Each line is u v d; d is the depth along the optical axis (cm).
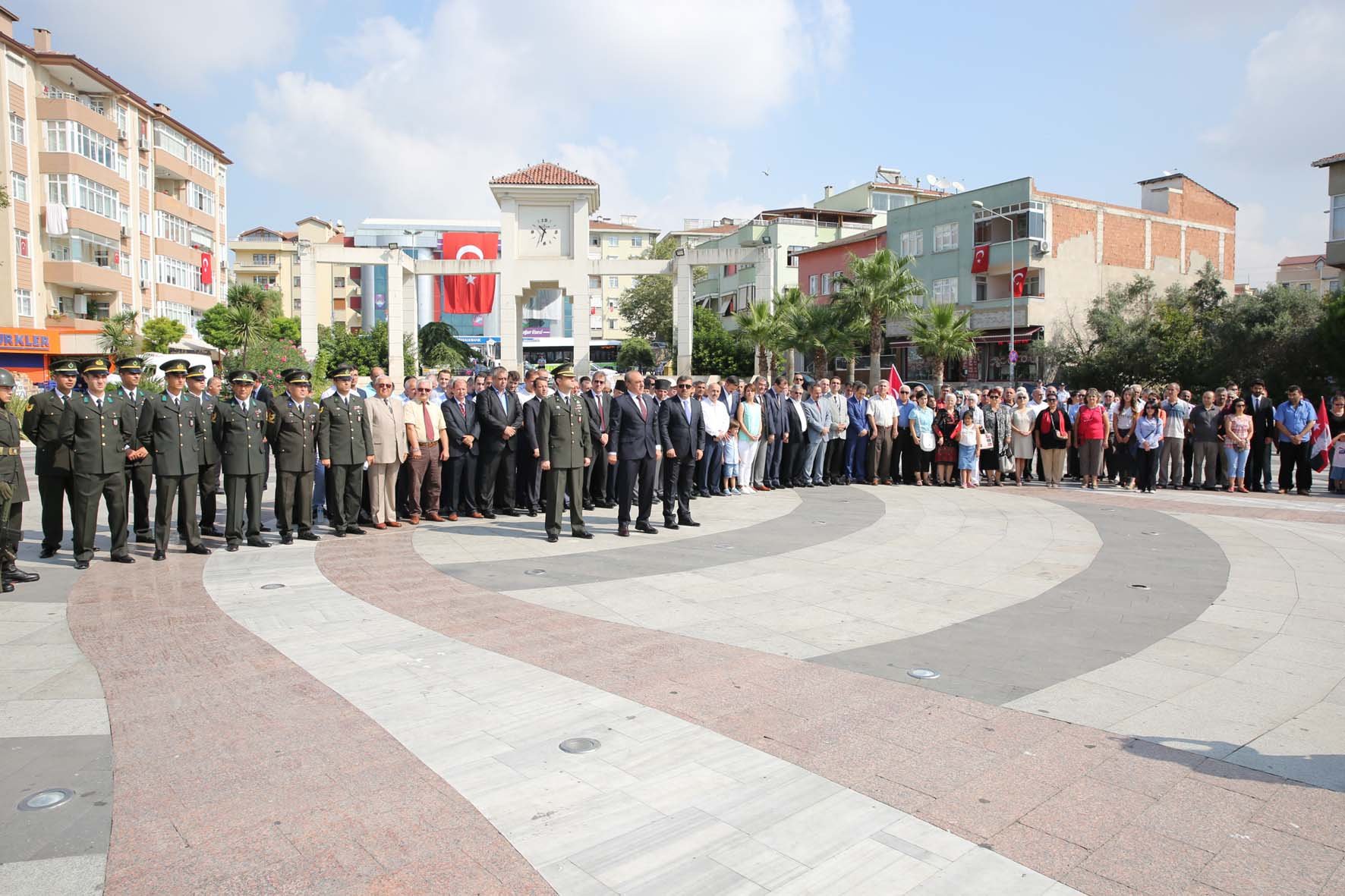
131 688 526
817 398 1631
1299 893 317
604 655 589
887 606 729
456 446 1218
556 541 1036
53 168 3806
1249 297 3094
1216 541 1049
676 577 831
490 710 489
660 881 323
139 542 1034
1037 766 420
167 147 4806
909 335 4694
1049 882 323
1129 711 493
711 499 1448
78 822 367
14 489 797
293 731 461
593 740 448
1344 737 457
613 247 9744
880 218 6091
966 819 369
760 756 430
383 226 8525
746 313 4406
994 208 4128
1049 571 873
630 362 6162
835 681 538
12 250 3628
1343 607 732
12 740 450
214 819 369
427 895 314
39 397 909
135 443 953
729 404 1516
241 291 5131
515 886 319
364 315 7744
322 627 653
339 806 379
